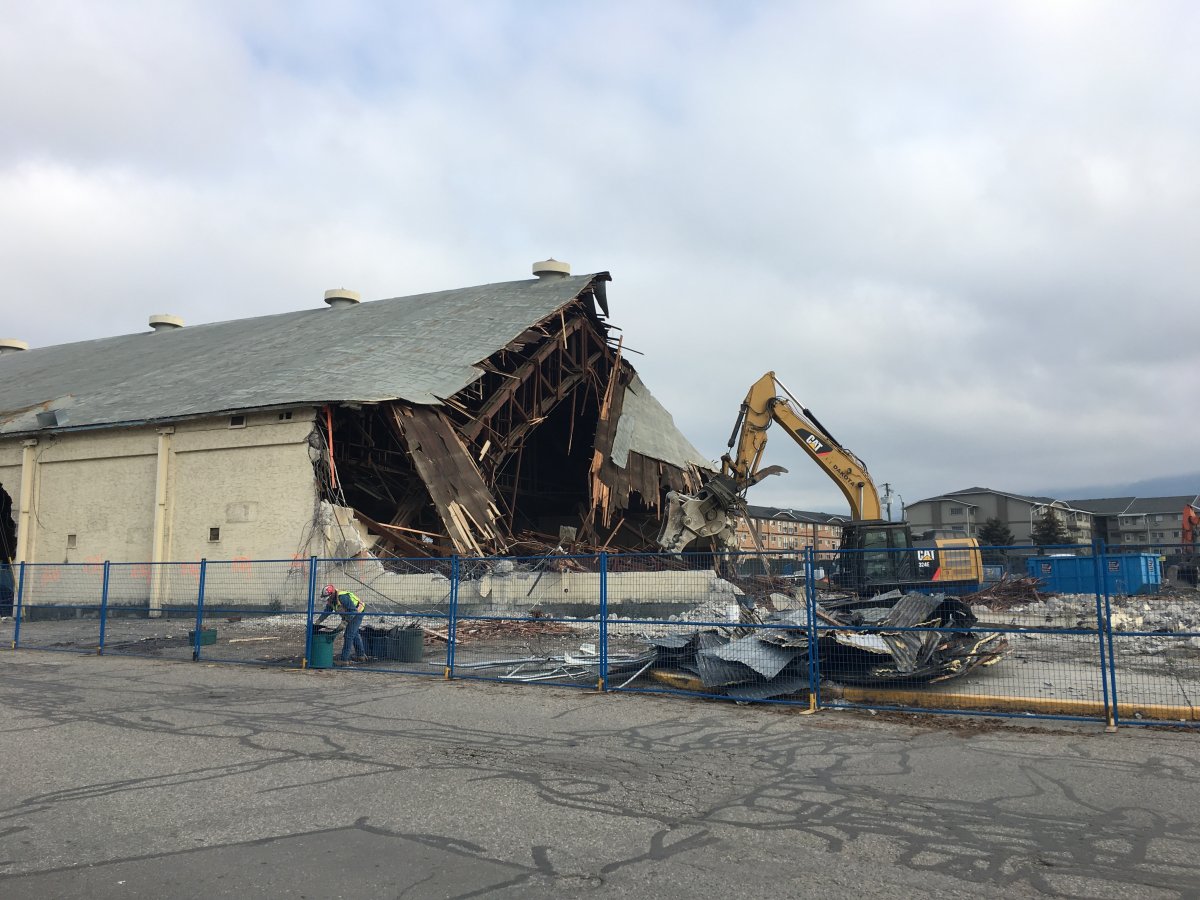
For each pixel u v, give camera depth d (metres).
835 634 10.93
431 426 25.47
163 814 6.13
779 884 4.80
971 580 24.94
